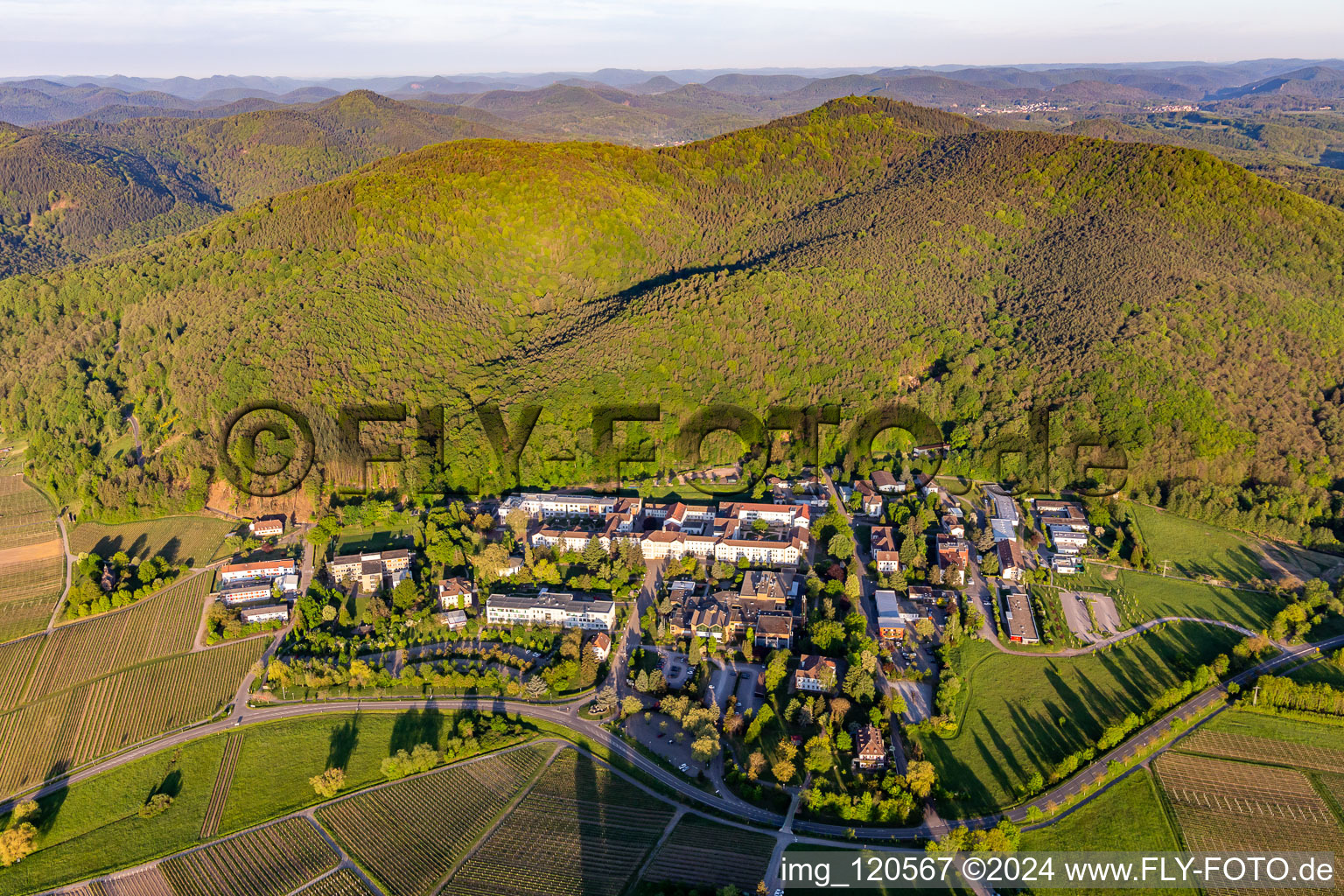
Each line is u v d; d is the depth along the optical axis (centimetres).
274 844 19212
